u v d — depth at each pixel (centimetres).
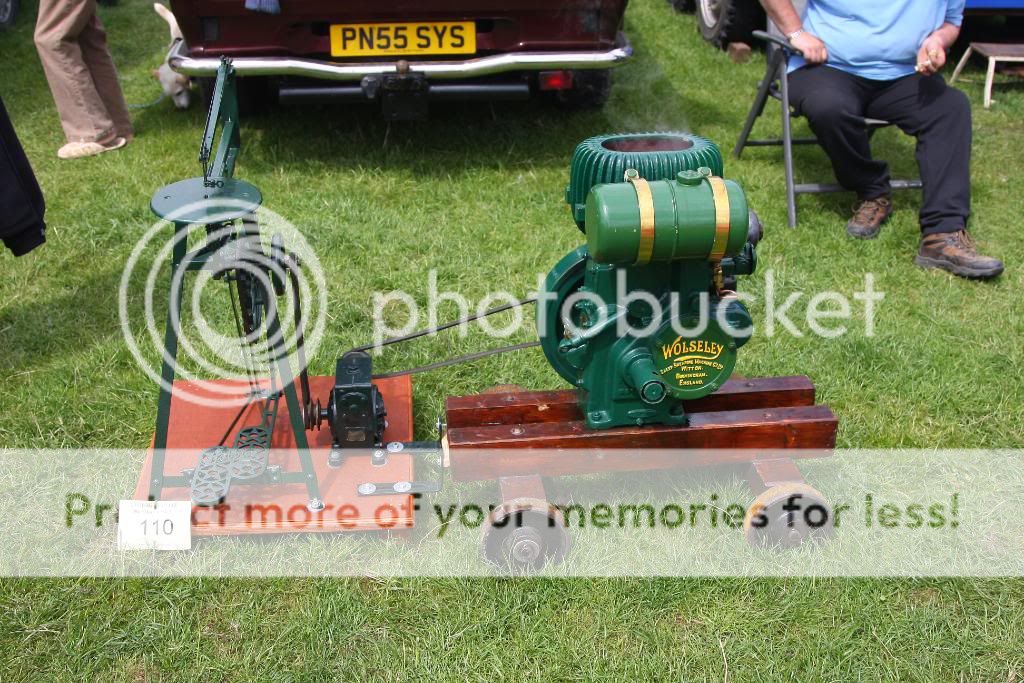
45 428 334
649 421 284
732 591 270
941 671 248
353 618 260
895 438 331
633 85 664
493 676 246
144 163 546
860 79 472
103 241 459
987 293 421
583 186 267
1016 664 249
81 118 554
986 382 360
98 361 371
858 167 468
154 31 811
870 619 261
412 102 488
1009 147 579
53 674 246
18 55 751
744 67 708
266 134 574
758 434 288
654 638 256
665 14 834
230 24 477
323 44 489
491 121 592
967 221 484
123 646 253
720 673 247
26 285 422
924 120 457
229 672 248
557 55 492
